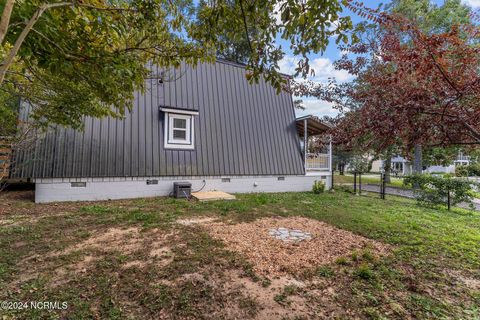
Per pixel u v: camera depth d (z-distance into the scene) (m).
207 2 2.48
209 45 2.93
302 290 2.51
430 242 4.00
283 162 9.87
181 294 2.35
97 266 2.84
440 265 3.15
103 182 6.89
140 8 2.54
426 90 2.22
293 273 2.85
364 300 2.36
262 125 9.91
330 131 3.50
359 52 3.39
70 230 4.07
